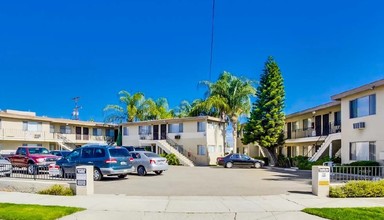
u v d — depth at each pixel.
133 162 23.03
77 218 9.95
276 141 37.25
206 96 44.47
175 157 39.94
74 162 19.56
